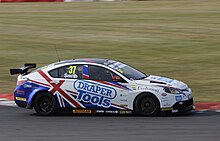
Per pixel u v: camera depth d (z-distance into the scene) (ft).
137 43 187.52
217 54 163.94
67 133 75.97
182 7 297.94
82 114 92.94
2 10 305.12
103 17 261.44
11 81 137.59
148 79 90.84
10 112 97.50
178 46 179.63
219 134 72.74
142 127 78.84
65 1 348.79
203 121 83.10
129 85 88.74
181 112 87.76
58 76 92.32
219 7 290.56
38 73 93.86
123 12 279.69
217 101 104.88
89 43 190.49
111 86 89.25
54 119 88.48
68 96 90.94
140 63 155.22
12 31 223.71
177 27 222.69
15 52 178.40
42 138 72.90
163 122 82.53
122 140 70.08
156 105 87.10
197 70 143.13
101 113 92.27
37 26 236.84
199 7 294.87
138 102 87.86
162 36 201.05
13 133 77.20
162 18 252.42
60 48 182.80
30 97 92.32
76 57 166.50
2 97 115.85
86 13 279.69
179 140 69.31
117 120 85.61
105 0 345.10
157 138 70.85
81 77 91.20
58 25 238.27
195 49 173.68
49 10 298.76
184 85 91.40
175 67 148.05
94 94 89.97
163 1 335.67
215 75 135.64
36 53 175.52
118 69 91.50
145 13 273.33
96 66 91.50
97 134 74.59
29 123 85.30
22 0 354.54
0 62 163.43
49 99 91.97
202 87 122.11
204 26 223.71
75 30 222.28
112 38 199.52
